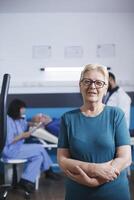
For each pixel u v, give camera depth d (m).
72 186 1.62
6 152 3.69
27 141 4.47
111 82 4.27
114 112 1.64
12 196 3.62
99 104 1.67
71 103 5.11
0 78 5.07
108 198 1.56
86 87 1.63
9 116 3.86
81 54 5.15
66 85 5.13
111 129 1.60
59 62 5.14
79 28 5.14
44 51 5.12
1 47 5.08
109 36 5.16
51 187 4.07
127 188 1.61
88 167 1.53
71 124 1.65
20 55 5.11
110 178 1.51
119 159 1.54
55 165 4.88
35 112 5.08
